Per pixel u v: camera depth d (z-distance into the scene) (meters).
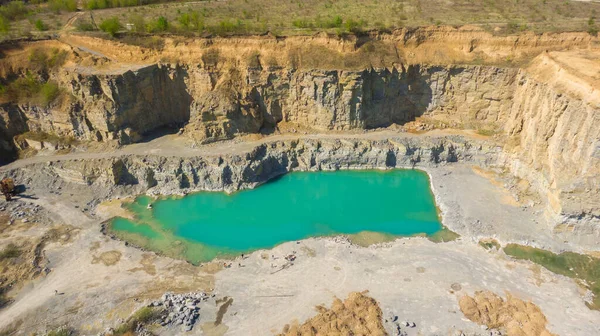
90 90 59.09
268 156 61.69
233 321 38.94
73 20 75.44
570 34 62.53
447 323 38.38
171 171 57.50
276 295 41.75
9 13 78.25
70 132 61.41
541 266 44.47
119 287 42.59
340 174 62.72
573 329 37.44
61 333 37.44
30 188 56.94
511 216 51.31
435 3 84.69
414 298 41.09
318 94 63.03
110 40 64.50
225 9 82.81
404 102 67.00
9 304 40.47
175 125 67.25
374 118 66.06
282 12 80.25
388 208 55.41
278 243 49.41
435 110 67.56
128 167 58.00
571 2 84.25
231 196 58.03
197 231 51.44
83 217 52.75
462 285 42.44
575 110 48.19
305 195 58.44
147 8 84.56
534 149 55.22
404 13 76.88
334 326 37.69
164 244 49.12
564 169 48.25
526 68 60.22
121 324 38.31
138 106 62.44
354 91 62.06
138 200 56.62
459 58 64.06
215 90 62.72
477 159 62.47
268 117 66.38
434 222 52.28
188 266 45.62
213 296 41.66
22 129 62.47
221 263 46.16
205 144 61.72
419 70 64.88
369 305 39.97
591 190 44.50
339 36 63.22
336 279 43.56
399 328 37.91
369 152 62.47
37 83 62.31
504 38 63.41
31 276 43.56
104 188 57.25
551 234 47.78
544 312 39.22
